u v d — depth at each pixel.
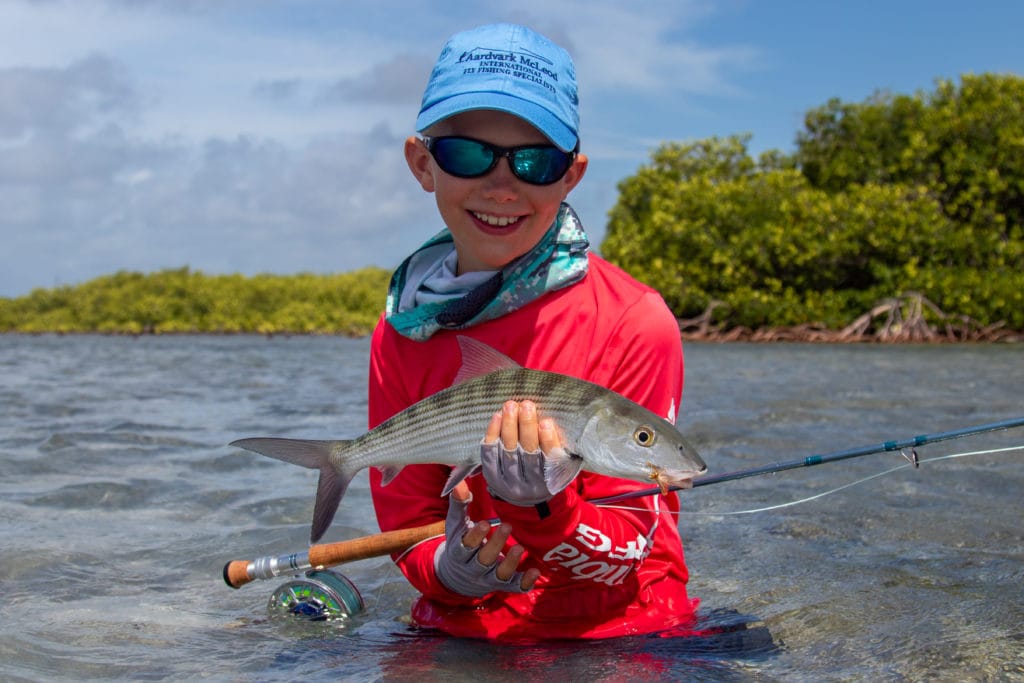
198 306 60.84
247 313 59.50
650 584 3.14
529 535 2.71
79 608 3.59
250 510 5.41
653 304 3.12
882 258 34.19
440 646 2.97
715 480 3.08
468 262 3.18
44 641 3.15
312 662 2.87
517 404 2.52
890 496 5.43
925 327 32.22
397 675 2.65
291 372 19.42
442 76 2.97
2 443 7.97
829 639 3.00
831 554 4.24
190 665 2.88
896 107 37.41
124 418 10.12
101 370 20.16
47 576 4.05
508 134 2.89
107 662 2.92
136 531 4.89
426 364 3.17
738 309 35.22
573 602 3.03
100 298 64.00
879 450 2.92
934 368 18.09
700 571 4.01
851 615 3.28
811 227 33.88
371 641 3.11
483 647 2.94
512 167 2.87
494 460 2.52
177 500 5.68
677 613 3.15
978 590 3.57
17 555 4.34
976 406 10.66
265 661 2.91
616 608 3.05
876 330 34.06
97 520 5.15
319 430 9.12
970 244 32.69
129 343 40.78
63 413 10.66
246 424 9.62
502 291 3.03
